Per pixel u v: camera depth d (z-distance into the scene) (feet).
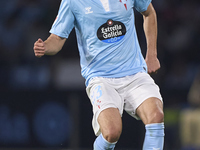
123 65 51.42
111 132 46.50
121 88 50.90
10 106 93.56
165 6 121.90
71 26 51.83
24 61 108.88
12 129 93.71
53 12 113.70
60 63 105.91
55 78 103.65
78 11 50.78
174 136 90.43
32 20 114.83
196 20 120.78
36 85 104.22
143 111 48.44
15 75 105.60
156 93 49.55
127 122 91.09
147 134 47.19
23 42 111.75
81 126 91.76
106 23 50.49
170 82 104.63
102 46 50.98
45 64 105.81
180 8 122.21
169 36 117.29
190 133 86.02
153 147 46.68
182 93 96.53
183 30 118.42
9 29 114.32
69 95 92.38
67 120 92.07
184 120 87.61
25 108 93.25
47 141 92.53
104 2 50.47
